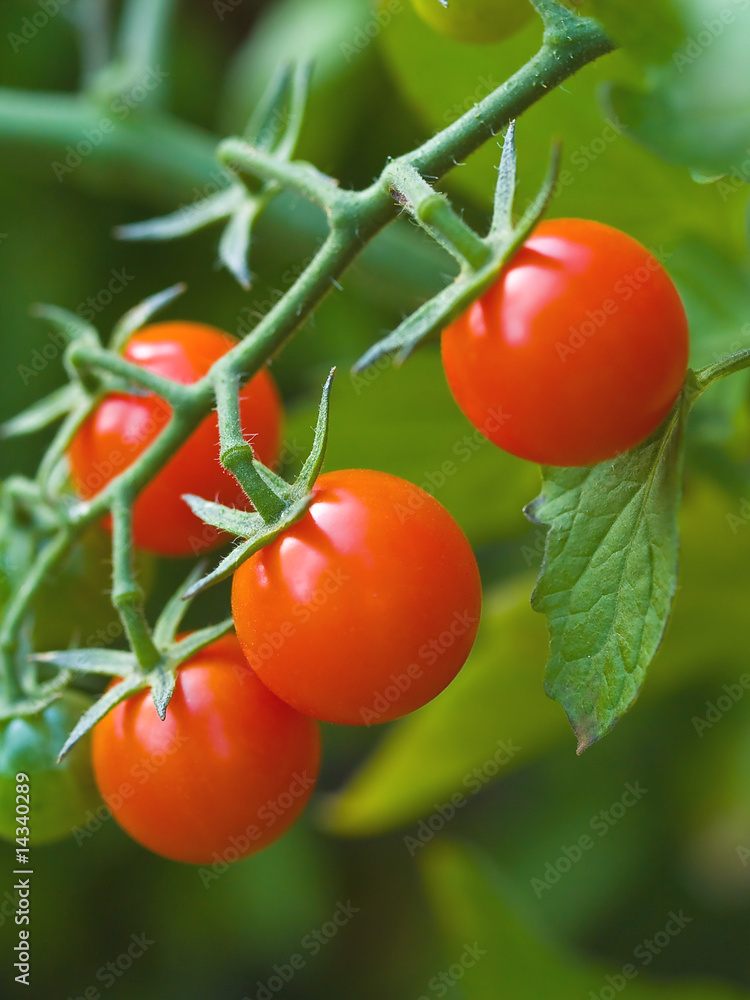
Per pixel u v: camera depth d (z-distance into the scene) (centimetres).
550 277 27
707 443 34
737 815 46
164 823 30
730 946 48
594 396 27
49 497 32
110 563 33
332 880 53
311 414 36
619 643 27
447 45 34
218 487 32
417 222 28
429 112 35
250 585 28
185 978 53
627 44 28
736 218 35
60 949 51
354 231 29
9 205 44
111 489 30
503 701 37
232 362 29
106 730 30
